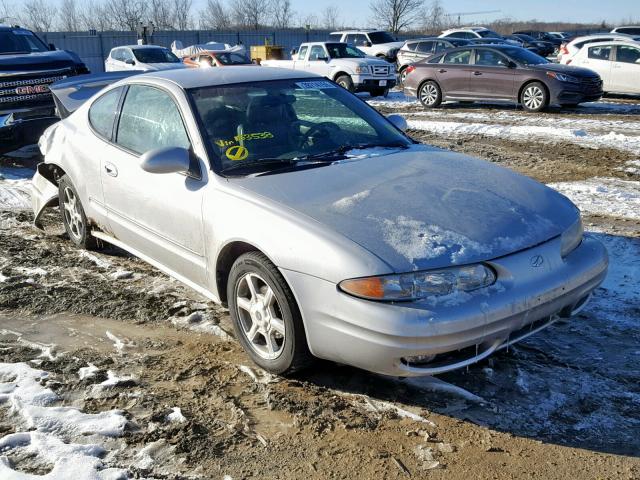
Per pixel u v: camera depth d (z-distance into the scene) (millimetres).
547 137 11117
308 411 3205
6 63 9109
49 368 3631
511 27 95188
